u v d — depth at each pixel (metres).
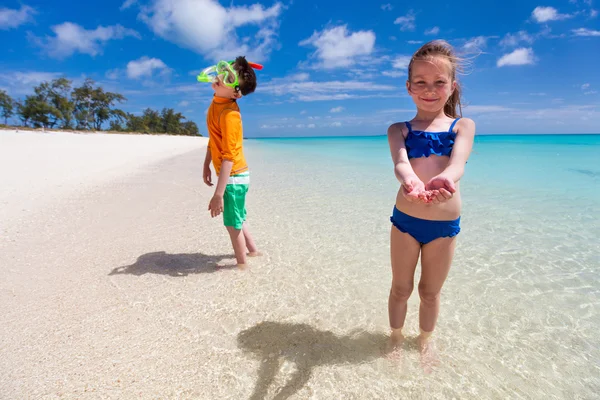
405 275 2.20
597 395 1.90
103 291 2.97
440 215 1.99
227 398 1.87
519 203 5.87
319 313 2.71
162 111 80.38
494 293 2.97
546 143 28.09
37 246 3.97
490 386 1.97
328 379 2.02
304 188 7.64
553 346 2.30
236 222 3.33
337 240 4.29
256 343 2.33
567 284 3.09
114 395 1.87
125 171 9.98
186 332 2.43
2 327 2.44
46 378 1.98
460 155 1.93
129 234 4.45
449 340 2.38
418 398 1.89
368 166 12.06
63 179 8.11
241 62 3.20
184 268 3.47
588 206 5.58
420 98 2.07
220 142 3.25
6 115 46.94
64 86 51.28
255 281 3.21
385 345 2.34
